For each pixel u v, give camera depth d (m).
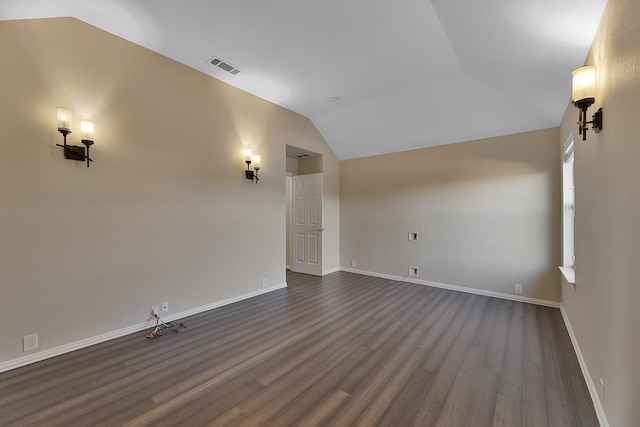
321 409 1.69
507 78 2.78
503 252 3.84
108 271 2.56
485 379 1.99
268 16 2.31
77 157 2.36
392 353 2.36
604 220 1.59
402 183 4.81
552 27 1.75
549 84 2.53
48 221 2.24
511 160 3.78
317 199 5.24
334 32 2.51
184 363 2.19
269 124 4.07
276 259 4.22
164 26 2.46
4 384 1.90
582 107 1.70
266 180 4.05
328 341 2.57
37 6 2.08
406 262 4.77
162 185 2.93
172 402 1.74
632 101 1.16
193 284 3.20
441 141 4.32
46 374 2.02
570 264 3.28
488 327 2.88
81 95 2.41
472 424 1.58
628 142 1.21
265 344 2.51
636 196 1.13
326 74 3.26
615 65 1.36
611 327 1.45
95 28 2.48
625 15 1.22
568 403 1.74
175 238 3.04
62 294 2.30
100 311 2.51
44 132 2.21
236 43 2.70
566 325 2.88
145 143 2.81
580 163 2.26
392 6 2.18
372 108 4.14
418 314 3.25
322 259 5.21
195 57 2.96
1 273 2.04
